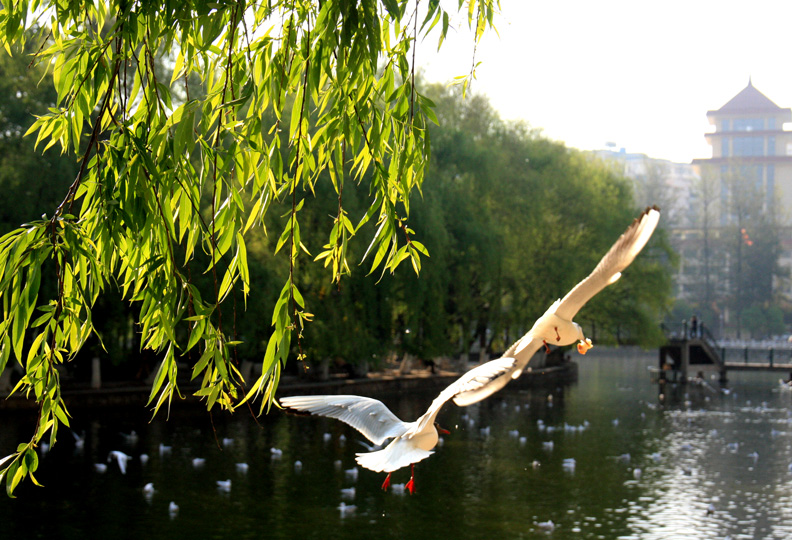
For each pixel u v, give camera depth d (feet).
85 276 16.74
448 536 51.13
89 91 16.51
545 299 155.74
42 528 50.01
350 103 17.37
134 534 49.34
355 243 100.42
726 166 479.00
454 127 141.38
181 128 15.43
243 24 16.47
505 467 73.15
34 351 16.42
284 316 16.69
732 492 65.10
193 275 81.71
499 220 151.64
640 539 51.80
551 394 144.05
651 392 150.00
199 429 88.99
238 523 52.34
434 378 147.33
